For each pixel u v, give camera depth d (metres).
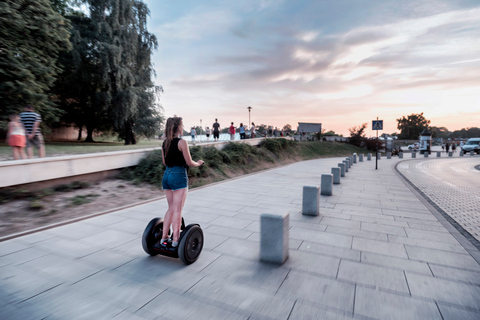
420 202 7.44
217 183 10.62
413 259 3.71
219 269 3.38
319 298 2.73
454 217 6.04
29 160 6.29
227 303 2.63
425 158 31.66
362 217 5.88
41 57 12.39
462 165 21.91
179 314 2.46
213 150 13.95
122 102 20.55
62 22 12.11
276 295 2.78
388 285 3.00
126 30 20.70
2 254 3.77
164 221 3.57
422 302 2.67
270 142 23.47
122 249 4.00
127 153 9.28
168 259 3.67
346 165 15.66
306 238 4.54
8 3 10.12
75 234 4.62
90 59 19.92
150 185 8.67
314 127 42.06
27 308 2.54
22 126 7.38
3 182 5.79
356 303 2.64
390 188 9.87
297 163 22.36
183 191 3.46
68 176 7.35
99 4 19.97
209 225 5.23
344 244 4.27
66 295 2.77
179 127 3.47
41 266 3.42
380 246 4.19
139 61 22.89
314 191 5.95
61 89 20.53
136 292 2.83
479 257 3.79
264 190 9.16
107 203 6.77
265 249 3.57
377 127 17.53
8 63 10.66
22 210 5.55
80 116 23.92
